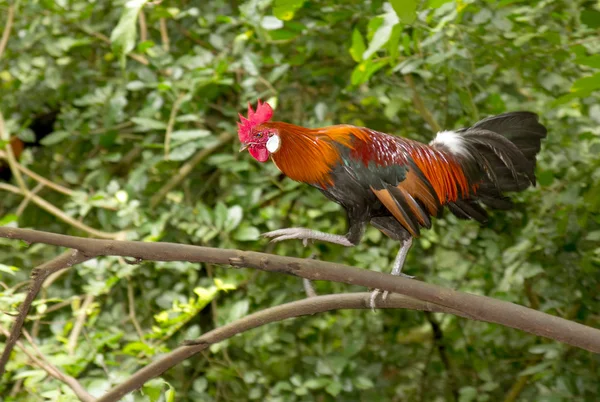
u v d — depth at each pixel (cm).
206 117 499
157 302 436
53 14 464
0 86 521
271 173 447
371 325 532
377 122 485
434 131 427
